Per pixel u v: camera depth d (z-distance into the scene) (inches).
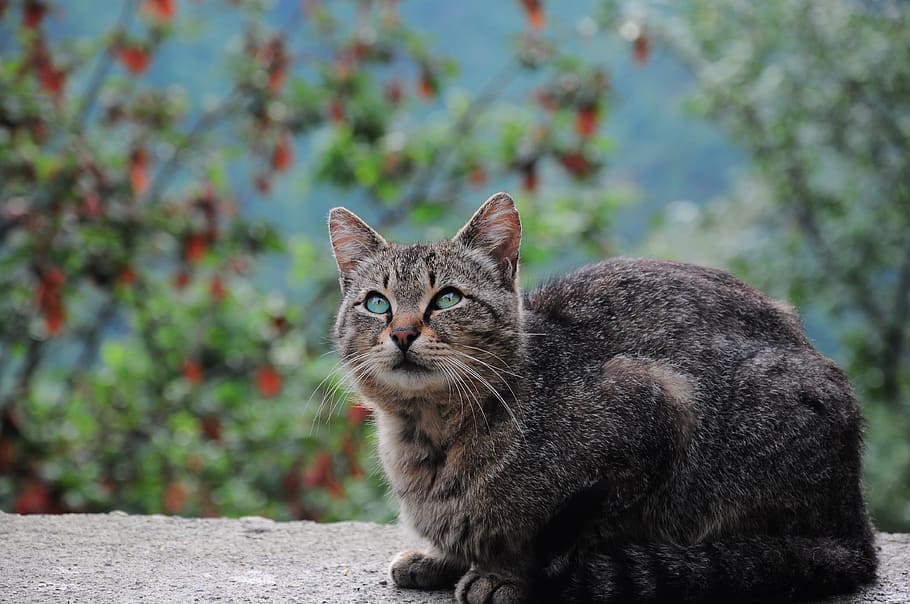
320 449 422.3
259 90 450.6
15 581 203.8
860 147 589.0
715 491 199.9
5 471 389.4
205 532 244.7
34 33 413.1
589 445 193.9
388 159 478.3
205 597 196.7
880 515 522.0
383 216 515.2
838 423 201.6
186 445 439.2
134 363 472.7
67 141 411.2
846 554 199.2
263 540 240.2
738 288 220.1
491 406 199.6
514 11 1136.2
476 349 202.2
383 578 212.7
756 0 593.6
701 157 1080.8
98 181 407.5
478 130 514.3
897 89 578.9
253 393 467.8
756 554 191.2
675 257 546.9
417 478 204.5
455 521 199.9
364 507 432.8
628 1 493.7
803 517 200.4
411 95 502.9
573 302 216.1
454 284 205.9
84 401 449.4
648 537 200.7
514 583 193.0
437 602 197.9
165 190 486.6
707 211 643.5
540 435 196.4
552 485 194.7
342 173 481.1
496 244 212.1
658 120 1106.7
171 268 483.8
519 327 207.2
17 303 423.8
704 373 203.2
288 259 661.9
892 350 598.2
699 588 186.9
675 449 197.3
